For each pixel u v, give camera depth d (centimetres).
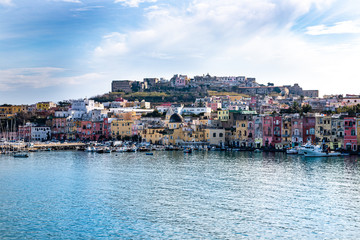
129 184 14925
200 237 9531
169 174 17025
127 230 10000
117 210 11538
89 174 17300
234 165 19775
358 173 16862
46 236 9694
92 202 12381
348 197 12706
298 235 9644
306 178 15775
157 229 10044
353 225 10250
